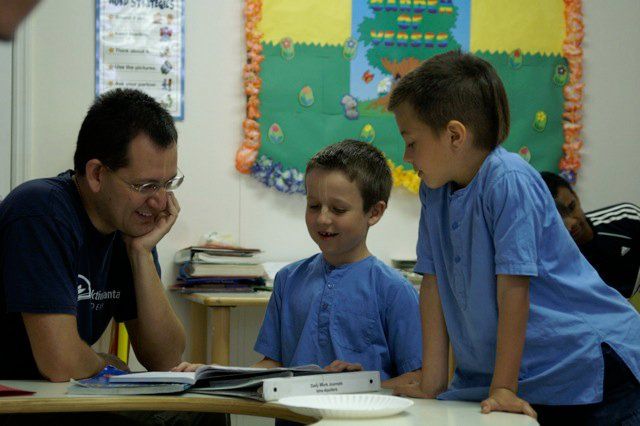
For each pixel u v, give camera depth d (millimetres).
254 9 3064
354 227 1713
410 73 1298
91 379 1284
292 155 3098
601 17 3314
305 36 3107
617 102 3324
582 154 3307
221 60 3076
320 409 1002
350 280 1705
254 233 3092
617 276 2508
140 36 3012
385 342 1684
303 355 1677
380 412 995
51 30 2943
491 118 1247
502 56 3230
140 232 1623
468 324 1277
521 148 3236
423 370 1351
